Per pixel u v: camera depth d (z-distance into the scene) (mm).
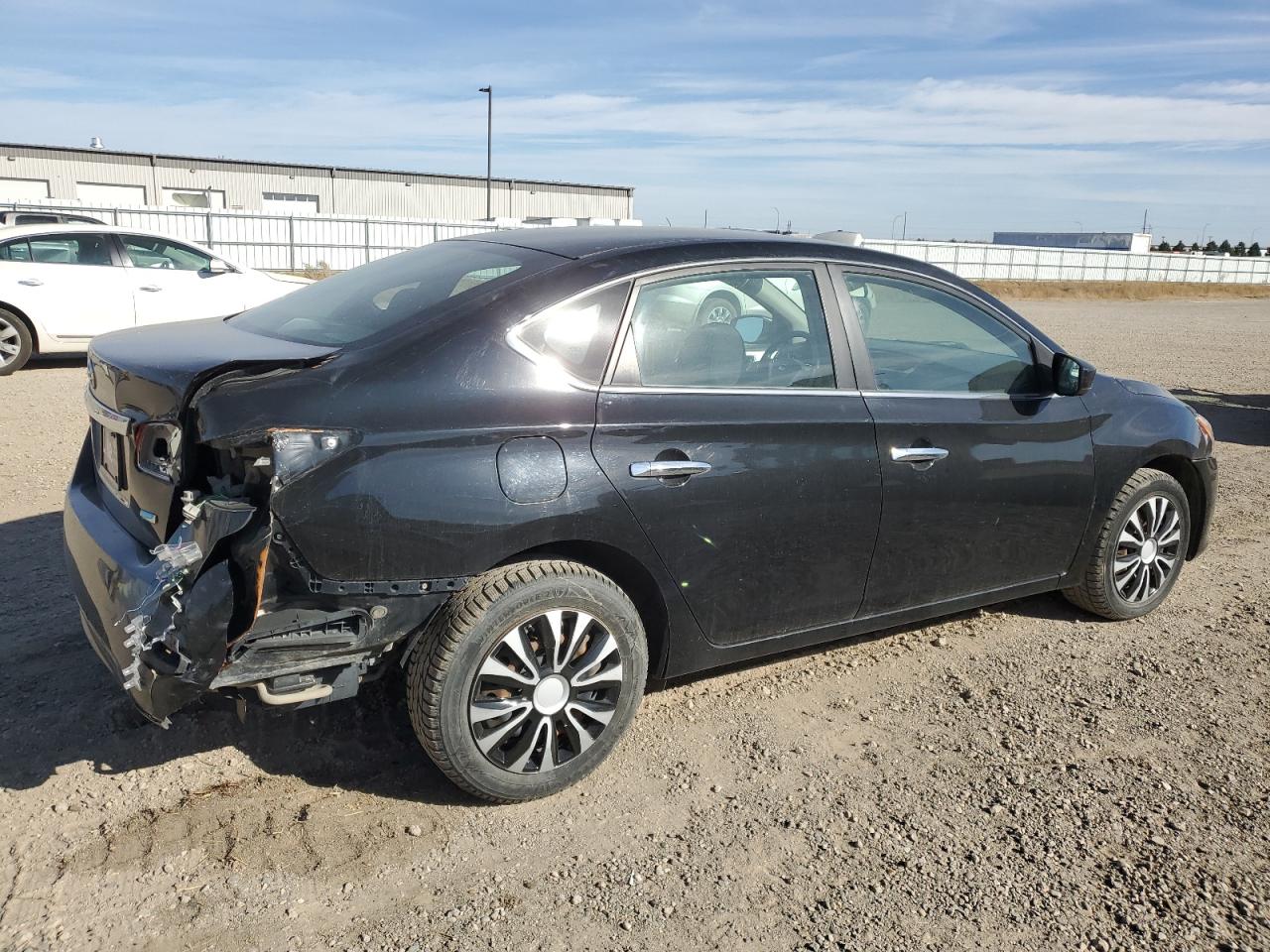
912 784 3311
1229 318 32844
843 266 3727
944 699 3920
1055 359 4148
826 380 3578
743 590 3420
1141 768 3459
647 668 3332
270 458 2625
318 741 3377
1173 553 4812
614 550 3121
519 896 2693
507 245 3594
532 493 2898
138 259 11289
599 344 3131
